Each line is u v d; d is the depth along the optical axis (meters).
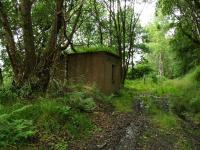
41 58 13.27
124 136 10.87
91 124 11.54
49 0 17.97
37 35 16.58
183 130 12.69
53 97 12.62
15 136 8.23
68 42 14.05
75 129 10.28
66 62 20.44
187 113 16.56
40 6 18.27
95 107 14.18
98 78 20.14
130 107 17.28
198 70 29.55
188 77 30.14
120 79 23.95
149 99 20.47
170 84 31.05
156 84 34.34
